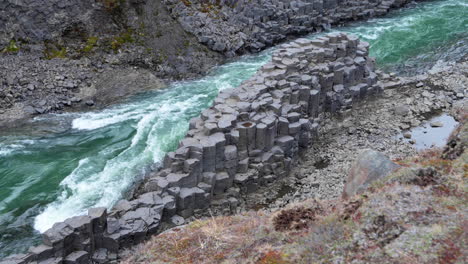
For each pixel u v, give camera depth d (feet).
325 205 59.67
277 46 168.96
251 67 152.76
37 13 144.87
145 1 159.63
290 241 52.42
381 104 132.36
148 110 128.57
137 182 99.14
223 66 154.30
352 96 128.57
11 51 140.87
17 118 123.44
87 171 102.89
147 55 150.61
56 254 72.74
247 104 100.94
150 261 57.21
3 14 142.51
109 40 150.82
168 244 59.52
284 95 110.42
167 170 90.74
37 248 72.18
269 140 101.04
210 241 57.47
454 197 50.72
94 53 147.23
